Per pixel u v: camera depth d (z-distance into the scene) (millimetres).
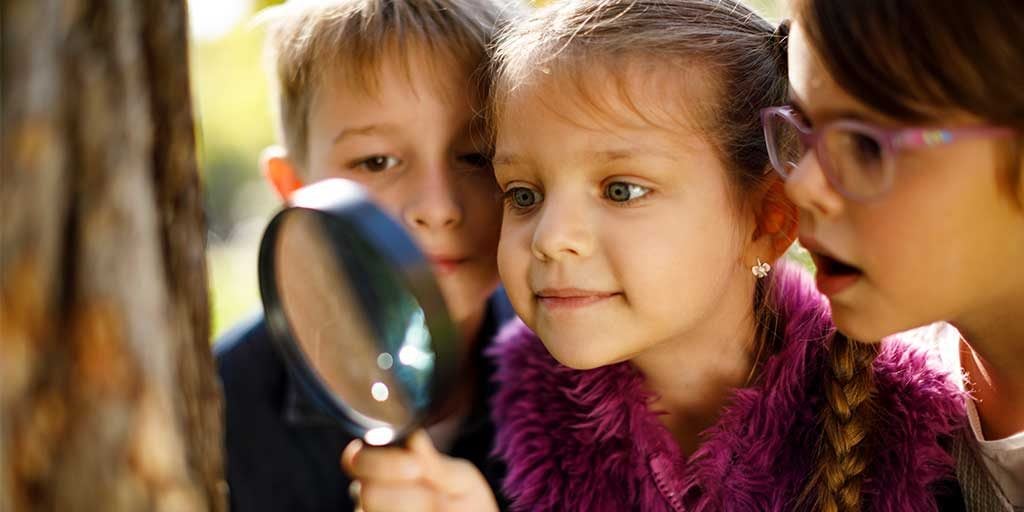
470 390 1021
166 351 654
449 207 972
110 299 633
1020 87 751
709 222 857
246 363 1059
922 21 753
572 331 853
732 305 888
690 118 852
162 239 667
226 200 3965
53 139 627
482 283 997
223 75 3955
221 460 707
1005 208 768
